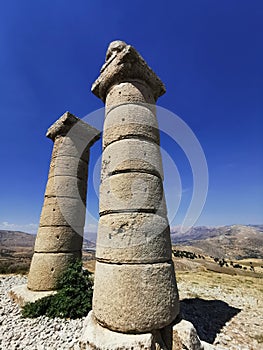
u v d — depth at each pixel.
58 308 6.74
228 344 5.64
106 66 6.18
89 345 3.70
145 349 3.56
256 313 8.22
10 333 5.69
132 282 4.02
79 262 8.02
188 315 7.68
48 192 9.21
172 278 4.44
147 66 5.93
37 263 8.16
